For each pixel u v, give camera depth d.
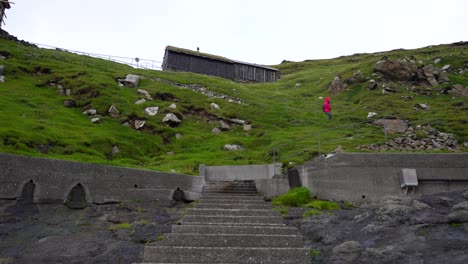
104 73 31.78
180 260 7.51
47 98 25.12
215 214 10.47
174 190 13.15
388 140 20.73
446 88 32.84
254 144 22.67
